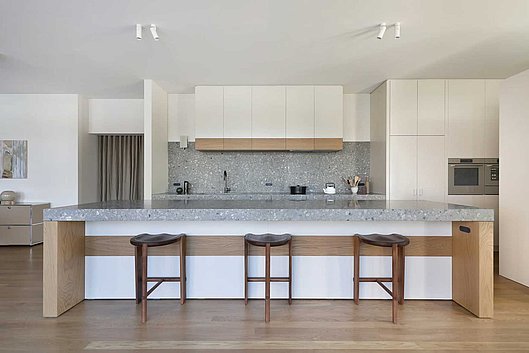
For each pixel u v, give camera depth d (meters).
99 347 2.28
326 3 2.66
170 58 3.89
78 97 5.69
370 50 3.65
